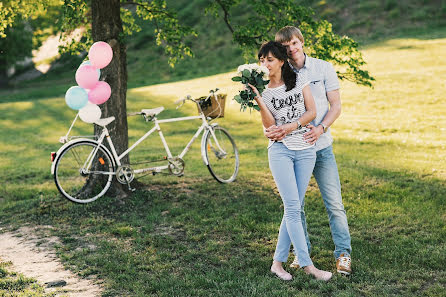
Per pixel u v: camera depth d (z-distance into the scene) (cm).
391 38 2798
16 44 3316
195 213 591
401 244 463
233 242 489
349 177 757
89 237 523
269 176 812
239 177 805
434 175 760
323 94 411
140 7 880
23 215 621
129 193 679
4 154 1229
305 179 393
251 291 377
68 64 3083
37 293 382
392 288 376
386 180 737
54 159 589
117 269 432
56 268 445
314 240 491
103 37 674
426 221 531
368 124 1345
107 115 665
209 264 441
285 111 385
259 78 372
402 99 1596
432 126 1262
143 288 390
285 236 403
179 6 3653
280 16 792
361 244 471
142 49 3344
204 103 692
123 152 672
